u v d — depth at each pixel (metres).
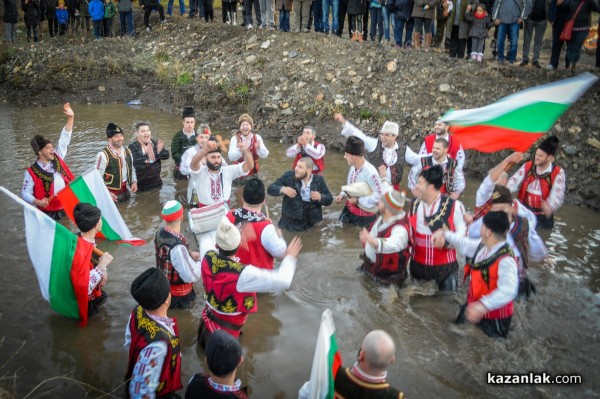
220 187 7.00
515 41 11.14
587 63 12.34
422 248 5.63
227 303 4.50
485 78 10.86
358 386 3.30
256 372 4.64
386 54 12.20
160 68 15.03
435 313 5.43
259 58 13.62
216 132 12.13
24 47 16.22
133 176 8.31
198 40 15.72
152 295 3.83
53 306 5.16
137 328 3.93
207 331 4.68
